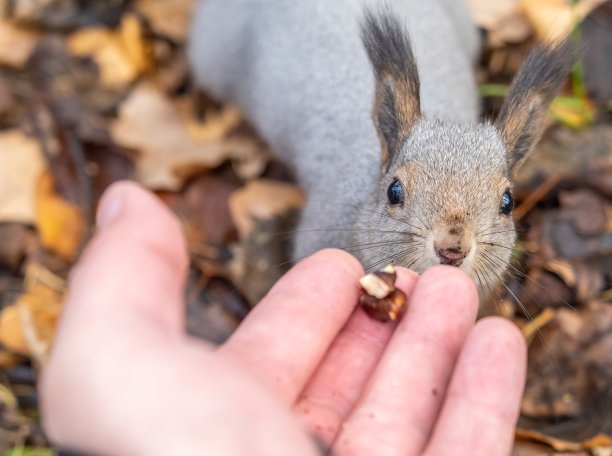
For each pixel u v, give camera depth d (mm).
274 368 249
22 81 441
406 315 264
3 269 390
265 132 414
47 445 339
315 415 252
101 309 218
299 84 384
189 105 441
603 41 423
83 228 396
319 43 379
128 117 430
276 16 394
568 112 411
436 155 301
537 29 431
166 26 458
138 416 202
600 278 365
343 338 271
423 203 294
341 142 364
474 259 288
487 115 397
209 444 195
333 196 351
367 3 370
